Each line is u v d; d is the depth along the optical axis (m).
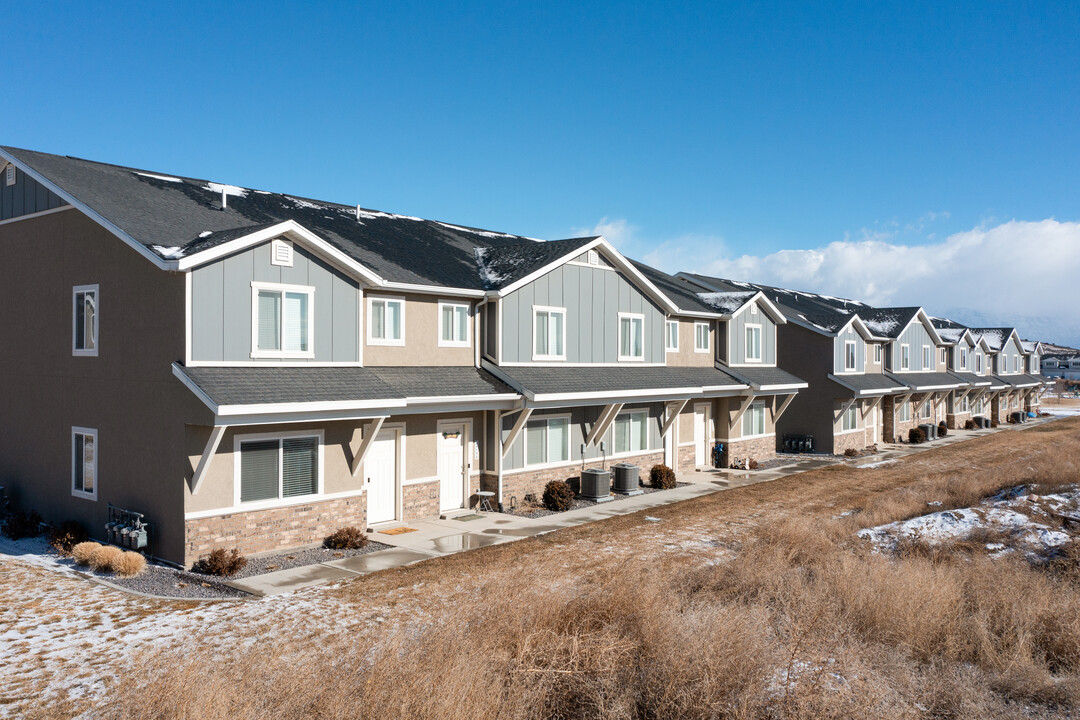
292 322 16.62
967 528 17.98
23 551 16.91
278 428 16.16
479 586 13.56
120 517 16.38
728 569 14.01
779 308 38.84
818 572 13.35
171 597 13.32
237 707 7.83
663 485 26.48
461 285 21.08
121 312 16.59
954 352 52.75
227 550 15.43
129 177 20.20
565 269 23.75
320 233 20.92
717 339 32.16
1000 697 9.25
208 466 15.12
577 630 10.05
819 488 26.61
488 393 20.08
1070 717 8.76
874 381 39.31
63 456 18.36
